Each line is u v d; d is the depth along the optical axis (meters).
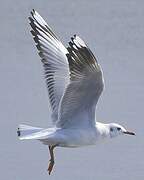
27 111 19.23
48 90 11.78
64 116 11.23
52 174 16.14
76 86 10.78
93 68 10.52
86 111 11.24
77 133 11.24
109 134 11.88
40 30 11.94
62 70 11.76
